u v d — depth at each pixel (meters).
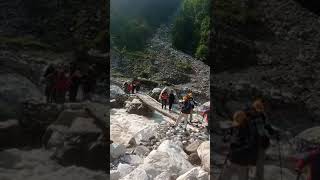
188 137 12.78
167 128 13.93
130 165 8.55
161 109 18.67
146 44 85.31
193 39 81.75
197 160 8.79
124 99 20.05
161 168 7.71
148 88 44.78
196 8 82.56
